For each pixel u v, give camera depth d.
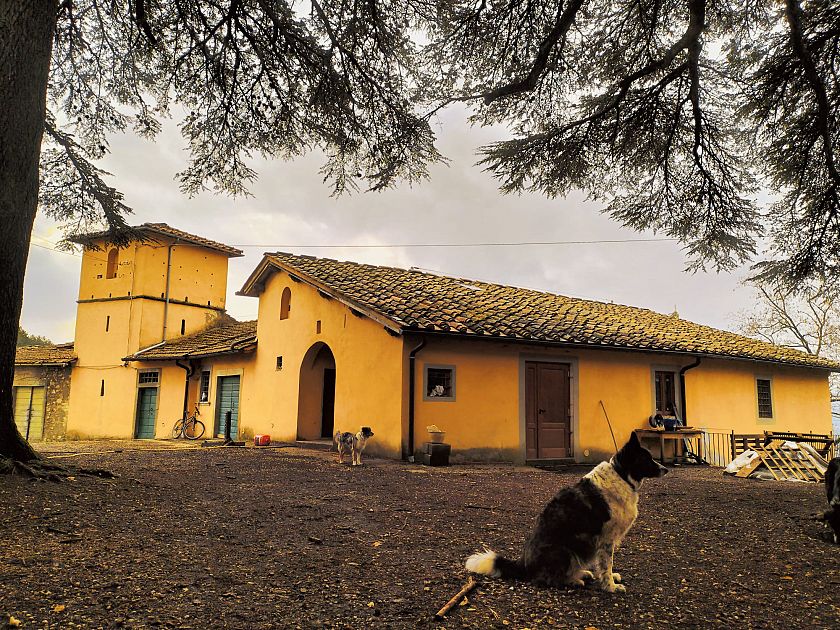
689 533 5.75
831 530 5.71
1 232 6.82
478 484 8.94
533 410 13.48
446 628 3.24
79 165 10.34
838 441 11.40
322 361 15.59
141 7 7.66
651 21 7.16
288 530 5.44
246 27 7.88
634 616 3.46
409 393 11.81
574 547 3.90
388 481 8.89
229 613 3.38
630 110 7.76
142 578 3.90
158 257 22.39
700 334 18.31
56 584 3.69
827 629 3.31
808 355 20.45
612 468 3.99
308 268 15.24
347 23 7.39
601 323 15.89
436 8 6.78
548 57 7.25
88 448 13.01
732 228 8.38
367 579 4.06
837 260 8.55
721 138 8.03
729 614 3.52
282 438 15.52
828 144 7.64
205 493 7.14
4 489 6.00
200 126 8.59
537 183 8.41
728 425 16.53
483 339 12.16
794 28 6.72
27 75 6.98
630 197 8.65
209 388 19.25
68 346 24.83
